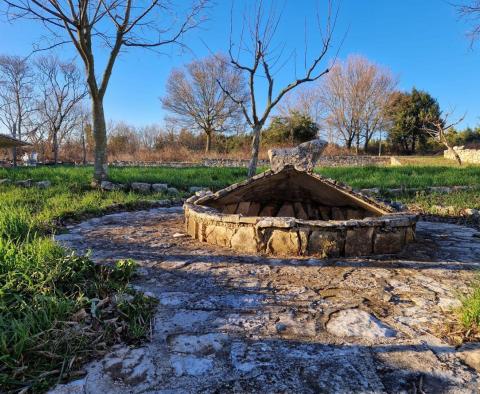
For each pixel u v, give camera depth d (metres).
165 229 6.38
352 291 3.63
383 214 5.75
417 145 42.16
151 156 29.72
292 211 7.10
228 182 12.05
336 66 40.44
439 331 2.83
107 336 2.66
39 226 5.89
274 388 2.16
